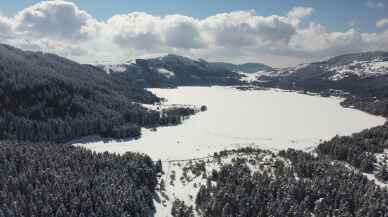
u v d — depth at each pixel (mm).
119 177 115938
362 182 117875
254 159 141000
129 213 98438
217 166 138750
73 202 96875
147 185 119875
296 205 100875
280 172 124500
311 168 125375
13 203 92000
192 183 126438
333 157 155000
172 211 106000
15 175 110062
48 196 97438
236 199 104000
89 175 115500
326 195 108250
